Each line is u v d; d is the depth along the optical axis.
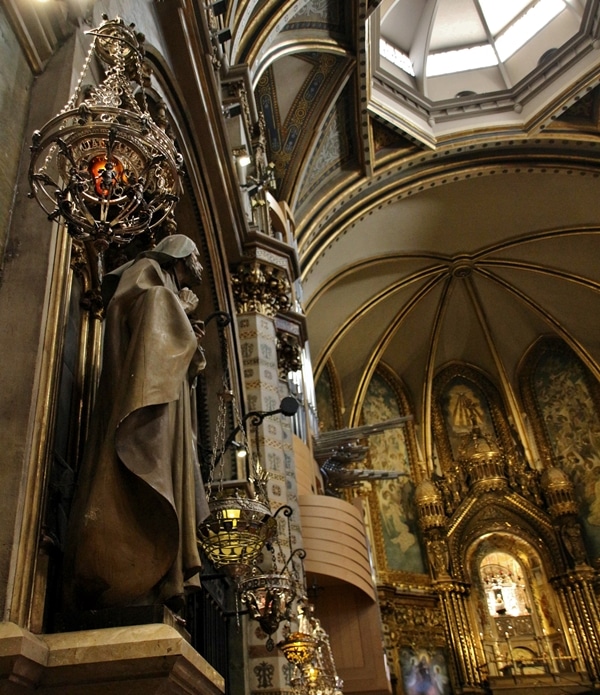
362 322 17.95
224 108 7.93
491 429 19.17
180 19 5.03
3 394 2.19
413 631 15.39
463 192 15.88
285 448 7.00
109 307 2.56
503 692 14.84
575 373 18.56
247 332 7.36
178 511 2.34
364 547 8.35
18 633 1.74
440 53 16.25
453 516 17.50
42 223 2.59
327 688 5.31
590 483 17.30
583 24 13.95
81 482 2.28
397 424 11.76
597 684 14.67
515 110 15.15
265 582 4.46
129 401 2.20
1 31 2.72
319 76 12.13
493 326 19.25
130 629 1.96
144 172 2.32
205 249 6.26
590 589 15.80
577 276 17.42
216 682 2.43
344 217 14.38
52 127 2.28
